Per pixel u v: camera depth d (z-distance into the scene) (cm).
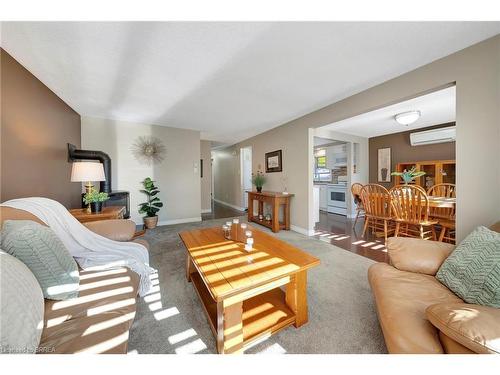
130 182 396
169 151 433
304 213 364
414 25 142
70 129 302
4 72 165
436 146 421
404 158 471
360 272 210
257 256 146
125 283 121
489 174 154
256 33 150
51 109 243
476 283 97
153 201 412
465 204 165
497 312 73
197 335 126
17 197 180
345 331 129
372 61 186
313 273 207
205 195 615
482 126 157
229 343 108
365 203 340
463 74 166
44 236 105
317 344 119
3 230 104
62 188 269
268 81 225
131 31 147
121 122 385
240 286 107
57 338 79
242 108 316
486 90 155
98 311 96
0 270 77
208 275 119
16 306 73
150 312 148
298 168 374
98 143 364
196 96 266
